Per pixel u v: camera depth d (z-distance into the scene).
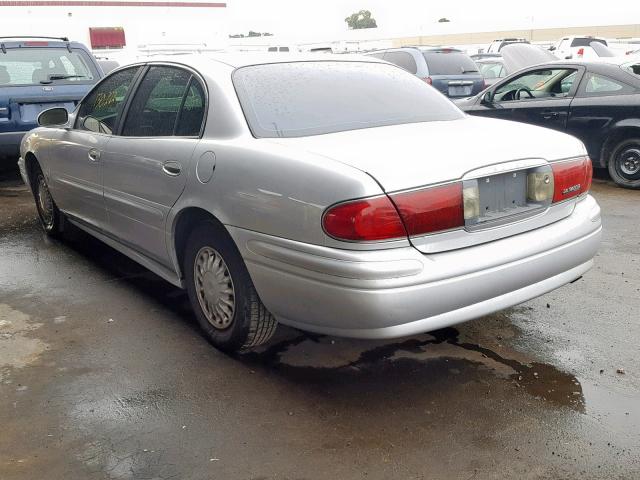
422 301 2.70
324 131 3.27
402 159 2.78
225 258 3.32
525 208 3.06
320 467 2.59
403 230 2.67
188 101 3.62
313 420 2.91
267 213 2.92
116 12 33.84
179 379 3.26
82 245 5.53
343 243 2.66
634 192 7.48
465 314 2.85
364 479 2.52
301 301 2.88
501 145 3.05
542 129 3.47
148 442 2.76
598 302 4.20
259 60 3.71
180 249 3.71
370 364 3.41
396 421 2.90
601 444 2.71
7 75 7.63
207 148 3.30
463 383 3.21
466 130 3.28
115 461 2.64
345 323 2.76
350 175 2.66
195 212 3.43
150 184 3.72
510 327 3.83
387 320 2.68
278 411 2.98
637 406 2.99
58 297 4.35
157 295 4.39
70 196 4.94
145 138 3.86
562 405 3.00
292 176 2.83
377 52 12.41
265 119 3.28
